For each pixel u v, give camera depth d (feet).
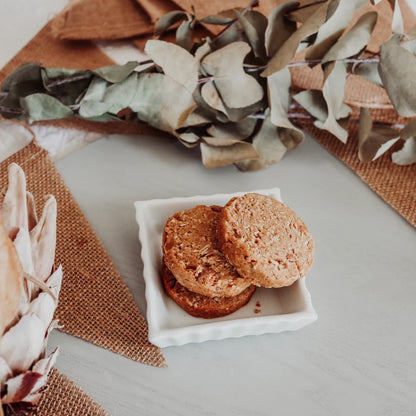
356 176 1.77
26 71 1.65
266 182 1.73
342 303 1.55
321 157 1.79
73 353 1.44
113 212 1.65
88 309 1.49
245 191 1.71
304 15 1.61
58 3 1.95
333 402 1.42
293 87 1.87
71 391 1.39
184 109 1.66
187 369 1.44
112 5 1.90
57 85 1.68
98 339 1.46
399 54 1.60
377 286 1.58
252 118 1.73
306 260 1.43
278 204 1.49
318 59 1.66
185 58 1.61
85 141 1.78
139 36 1.89
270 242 1.42
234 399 1.41
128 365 1.44
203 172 1.74
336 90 1.65
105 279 1.54
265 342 1.48
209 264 1.43
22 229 1.25
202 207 1.53
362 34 1.60
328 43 1.64
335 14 1.59
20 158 1.69
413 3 1.95
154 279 1.46
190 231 1.48
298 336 1.49
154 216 1.57
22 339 1.21
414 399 1.43
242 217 1.45
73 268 1.54
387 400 1.43
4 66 1.83
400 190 1.72
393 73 1.62
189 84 1.62
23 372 1.23
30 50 1.86
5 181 1.65
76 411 1.37
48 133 1.77
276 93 1.64
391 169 1.77
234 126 1.72
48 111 1.67
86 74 1.65
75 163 1.73
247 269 1.39
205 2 1.89
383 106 1.86
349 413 1.41
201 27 1.86
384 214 1.70
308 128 1.83
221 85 1.64
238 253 1.39
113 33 1.88
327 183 1.74
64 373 1.41
